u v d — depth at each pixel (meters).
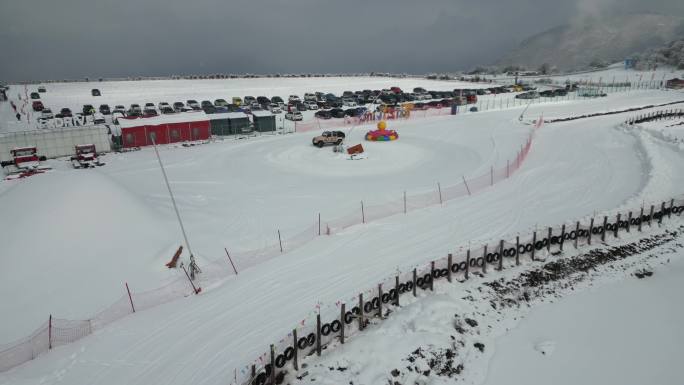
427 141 46.72
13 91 90.94
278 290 16.39
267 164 38.25
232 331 13.98
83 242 18.03
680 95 74.00
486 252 17.69
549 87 102.75
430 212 24.28
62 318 14.78
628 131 41.81
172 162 39.53
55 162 40.56
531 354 13.70
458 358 13.07
